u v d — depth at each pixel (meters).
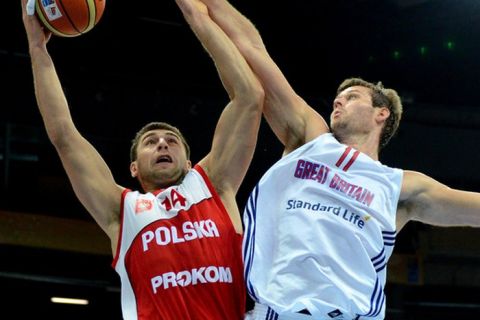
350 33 18.52
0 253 16.00
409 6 17.91
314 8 18.16
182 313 6.16
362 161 6.00
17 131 16.58
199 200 6.68
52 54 16.66
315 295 5.56
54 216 16.50
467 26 18.17
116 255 6.59
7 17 16.34
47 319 16.38
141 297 6.34
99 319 16.67
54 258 16.41
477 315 18.38
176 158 7.09
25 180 16.52
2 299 16.06
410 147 17.81
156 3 17.69
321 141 6.09
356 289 5.64
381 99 6.57
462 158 18.09
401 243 18.22
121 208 6.68
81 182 6.77
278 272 5.69
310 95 18.56
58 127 6.87
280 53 18.64
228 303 6.33
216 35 6.76
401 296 17.95
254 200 6.05
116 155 16.77
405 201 6.23
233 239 6.56
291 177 6.01
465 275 18.38
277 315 5.66
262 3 18.14
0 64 16.19
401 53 18.61
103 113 16.66
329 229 5.75
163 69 17.61
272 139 16.94
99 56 17.06
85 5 6.62
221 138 6.93
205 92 17.83
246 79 6.75
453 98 18.75
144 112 16.91
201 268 6.34
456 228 18.48
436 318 18.20
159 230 6.48
